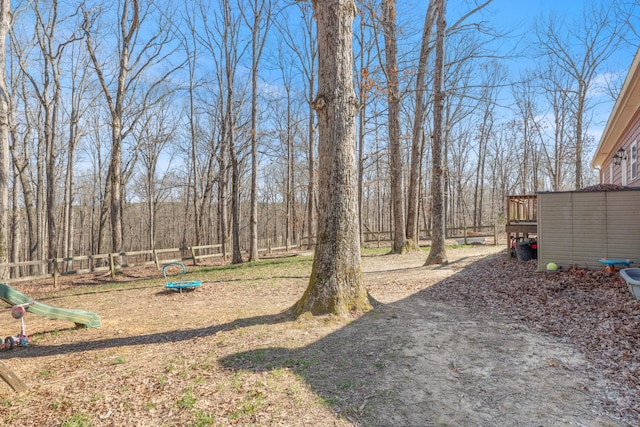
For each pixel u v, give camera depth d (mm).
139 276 13227
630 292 5500
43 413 3029
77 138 21250
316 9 5527
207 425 2680
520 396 3033
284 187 35188
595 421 2656
